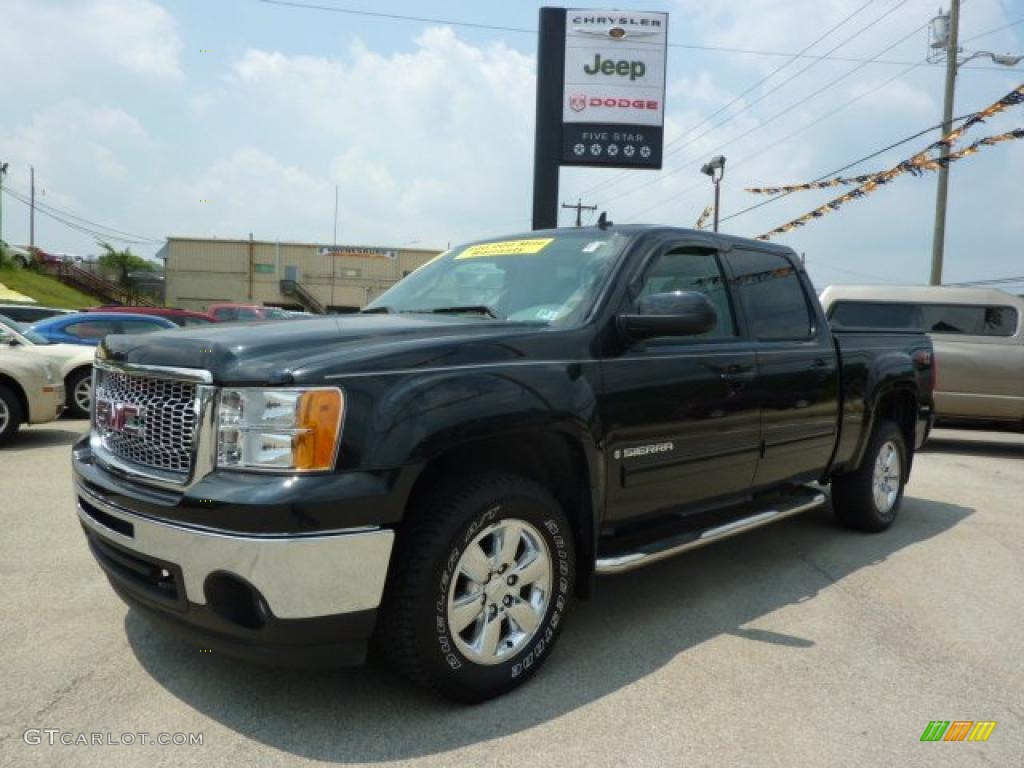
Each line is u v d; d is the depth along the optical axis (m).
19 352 8.45
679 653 3.49
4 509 5.65
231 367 2.62
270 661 2.61
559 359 3.22
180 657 3.27
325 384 2.57
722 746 2.72
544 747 2.69
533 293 3.75
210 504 2.51
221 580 2.57
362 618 2.62
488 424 2.85
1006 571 4.82
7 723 2.75
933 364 6.26
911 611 4.09
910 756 2.69
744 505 4.59
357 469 2.56
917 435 6.09
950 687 3.22
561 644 3.57
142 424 2.86
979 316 10.73
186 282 59.56
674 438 3.71
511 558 3.01
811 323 4.96
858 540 5.50
